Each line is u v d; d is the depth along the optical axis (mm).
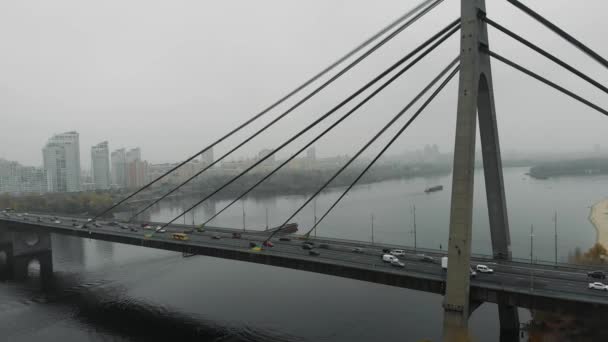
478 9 41500
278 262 55125
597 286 37875
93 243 121250
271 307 64938
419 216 141000
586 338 44875
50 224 97875
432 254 55531
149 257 100500
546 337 46906
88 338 56844
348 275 48875
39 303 70750
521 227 121000
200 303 68125
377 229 119875
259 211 180375
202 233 79750
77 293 75438
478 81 41812
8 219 108875
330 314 61156
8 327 60969
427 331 53906
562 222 126938
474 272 43250
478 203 171500
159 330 58531
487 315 56562
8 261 102500
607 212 141125
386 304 64125
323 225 131000
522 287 39000
